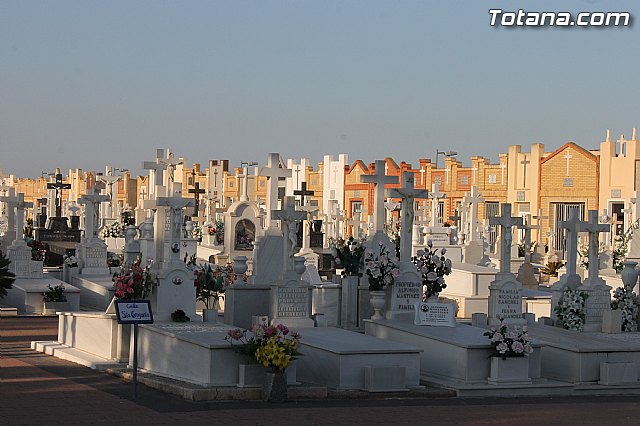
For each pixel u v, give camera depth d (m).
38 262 32.03
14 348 21.34
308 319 20.00
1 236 44.16
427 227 42.34
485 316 21.94
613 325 21.56
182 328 17.83
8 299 30.41
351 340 17.94
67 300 30.02
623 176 63.03
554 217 66.19
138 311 15.53
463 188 70.88
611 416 15.73
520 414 15.52
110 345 18.94
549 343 19.61
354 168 73.75
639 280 25.16
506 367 17.92
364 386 16.86
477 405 16.39
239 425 13.52
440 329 19.39
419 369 17.73
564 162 65.62
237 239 38.91
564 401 17.44
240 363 16.11
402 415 14.91
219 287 22.05
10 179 103.88
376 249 23.52
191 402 15.21
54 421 13.38
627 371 19.02
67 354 19.69
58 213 52.00
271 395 15.56
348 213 73.88
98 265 33.88
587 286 22.48
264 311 21.36
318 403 15.77
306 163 77.44
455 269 32.75
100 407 14.54
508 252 22.64
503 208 22.70
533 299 29.44
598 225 22.72
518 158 67.81
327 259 38.25
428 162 73.12
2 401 14.79
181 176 82.19
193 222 49.47
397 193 21.14
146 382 16.70
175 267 19.44
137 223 48.72
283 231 20.06
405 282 20.92
